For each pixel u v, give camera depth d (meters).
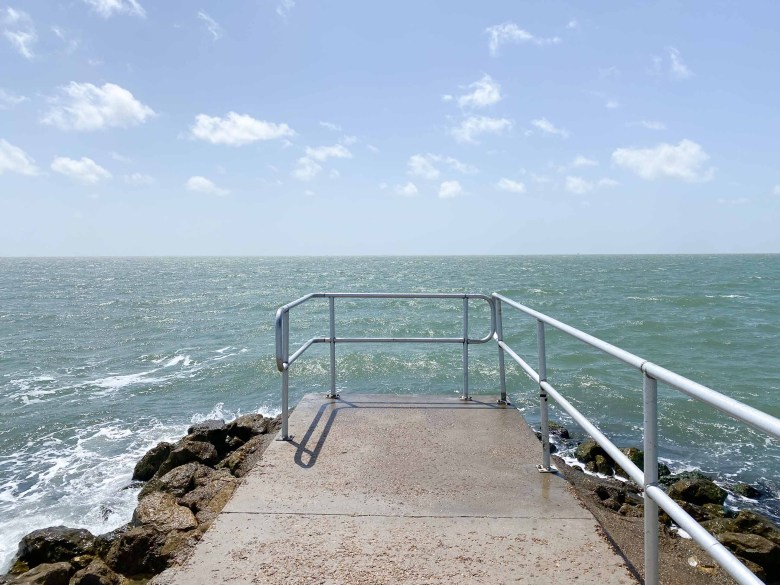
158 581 2.59
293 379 16.06
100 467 9.80
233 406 13.72
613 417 12.56
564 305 35.03
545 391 3.58
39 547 6.53
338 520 3.14
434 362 17.72
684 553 3.82
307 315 32.03
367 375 16.31
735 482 9.09
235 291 52.81
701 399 1.74
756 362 18.53
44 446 11.00
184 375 16.91
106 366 18.59
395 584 2.55
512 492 3.49
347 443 4.29
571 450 9.81
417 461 3.96
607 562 2.73
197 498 5.72
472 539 2.94
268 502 3.35
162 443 9.23
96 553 6.46
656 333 24.09
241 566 2.70
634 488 7.23
